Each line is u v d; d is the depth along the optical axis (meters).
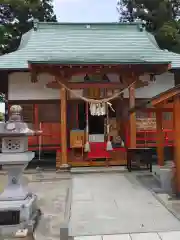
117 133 15.84
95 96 14.30
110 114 15.99
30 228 6.09
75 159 14.20
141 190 9.28
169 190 9.10
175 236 5.57
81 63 12.62
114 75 15.40
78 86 13.69
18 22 26.77
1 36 24.47
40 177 12.02
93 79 15.18
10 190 6.52
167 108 11.37
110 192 9.12
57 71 13.42
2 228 6.06
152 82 16.03
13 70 14.55
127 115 15.43
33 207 6.86
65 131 13.48
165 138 14.85
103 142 14.57
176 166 8.33
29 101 15.54
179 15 29.02
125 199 8.27
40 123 14.76
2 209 6.09
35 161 16.69
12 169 6.56
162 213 6.97
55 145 14.73
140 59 13.59
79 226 6.18
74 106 15.89
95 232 5.81
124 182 10.55
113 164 14.10
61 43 16.70
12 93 15.53
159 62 12.95
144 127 14.94
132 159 12.88
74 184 10.38
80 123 15.90
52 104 15.72
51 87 13.81
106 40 17.09
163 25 24.88
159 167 11.24
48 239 5.77
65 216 6.67
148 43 17.08
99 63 12.69
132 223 6.31
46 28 17.89
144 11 28.06
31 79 14.34
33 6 26.00
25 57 15.39
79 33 17.62
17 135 6.29
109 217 6.74
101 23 18.19
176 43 24.34
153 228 5.99
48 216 7.17
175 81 16.30
